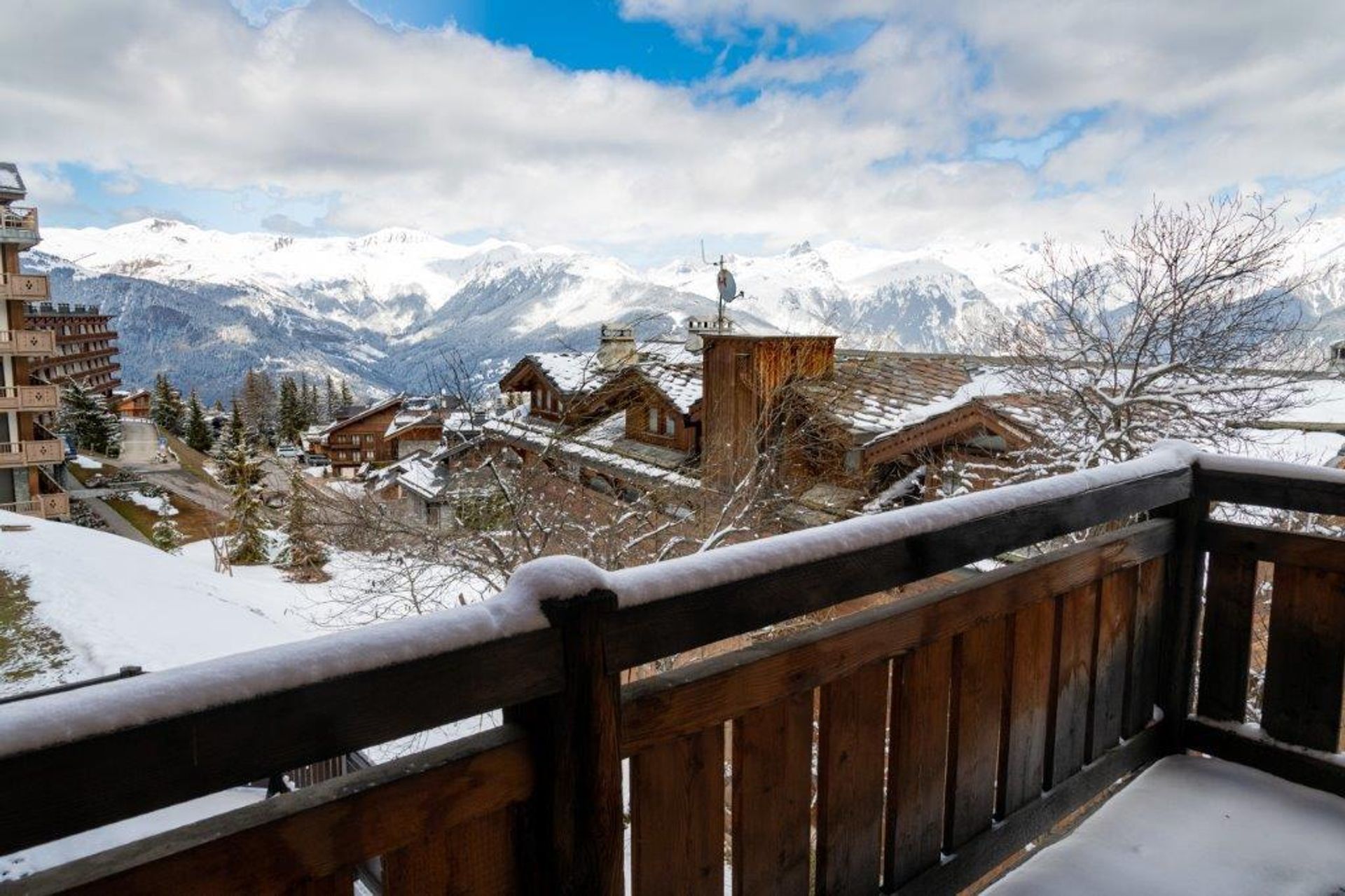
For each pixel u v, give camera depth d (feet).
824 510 30.68
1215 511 23.81
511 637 3.48
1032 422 30.60
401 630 3.24
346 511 28.22
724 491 30.40
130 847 2.84
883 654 5.48
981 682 6.36
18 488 83.92
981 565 25.98
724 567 4.33
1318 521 22.94
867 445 31.12
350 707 3.08
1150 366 27.91
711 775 4.62
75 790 2.54
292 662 2.96
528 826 3.79
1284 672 8.04
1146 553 7.95
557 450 31.91
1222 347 27.55
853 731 5.46
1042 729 7.05
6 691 28.35
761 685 4.75
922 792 6.01
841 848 5.49
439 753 3.54
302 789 3.25
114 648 32.76
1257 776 8.11
